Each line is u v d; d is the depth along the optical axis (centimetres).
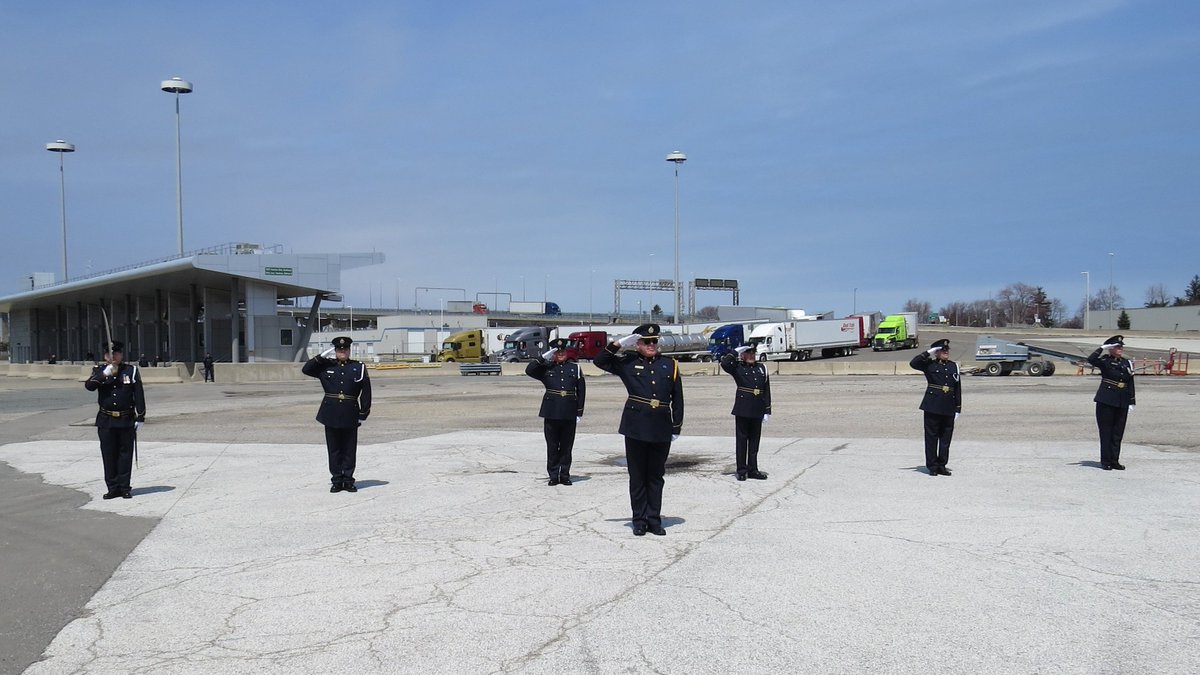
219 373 4956
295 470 1372
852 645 544
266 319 5366
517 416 2439
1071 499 1022
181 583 721
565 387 1186
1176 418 2033
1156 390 3042
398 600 656
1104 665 509
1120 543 800
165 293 6919
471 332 7269
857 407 2541
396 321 12275
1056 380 3934
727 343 6725
